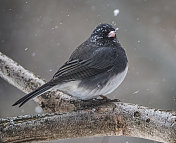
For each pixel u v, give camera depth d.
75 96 8.22
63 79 7.88
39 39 14.47
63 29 14.80
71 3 15.27
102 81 8.24
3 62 8.71
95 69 8.30
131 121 6.75
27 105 11.88
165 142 6.48
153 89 12.33
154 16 15.23
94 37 8.77
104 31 8.72
